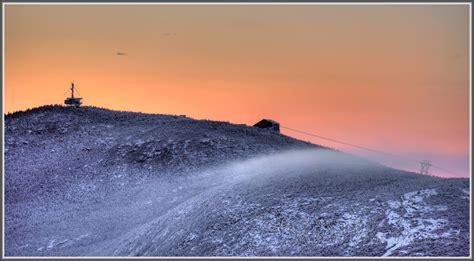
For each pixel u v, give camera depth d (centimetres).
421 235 4772
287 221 5569
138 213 7469
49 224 7444
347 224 5241
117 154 9831
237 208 6166
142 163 9325
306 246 5091
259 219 5738
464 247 4428
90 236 6950
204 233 5788
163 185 8375
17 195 8588
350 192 6028
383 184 6259
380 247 4750
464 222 4862
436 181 6022
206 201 6638
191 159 9200
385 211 5319
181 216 6456
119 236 6744
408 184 6016
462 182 5847
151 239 6134
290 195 6209
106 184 8744
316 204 5803
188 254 5491
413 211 5209
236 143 9775
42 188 8788
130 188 8481
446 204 5269
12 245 6888
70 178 9094
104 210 7788
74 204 8131
